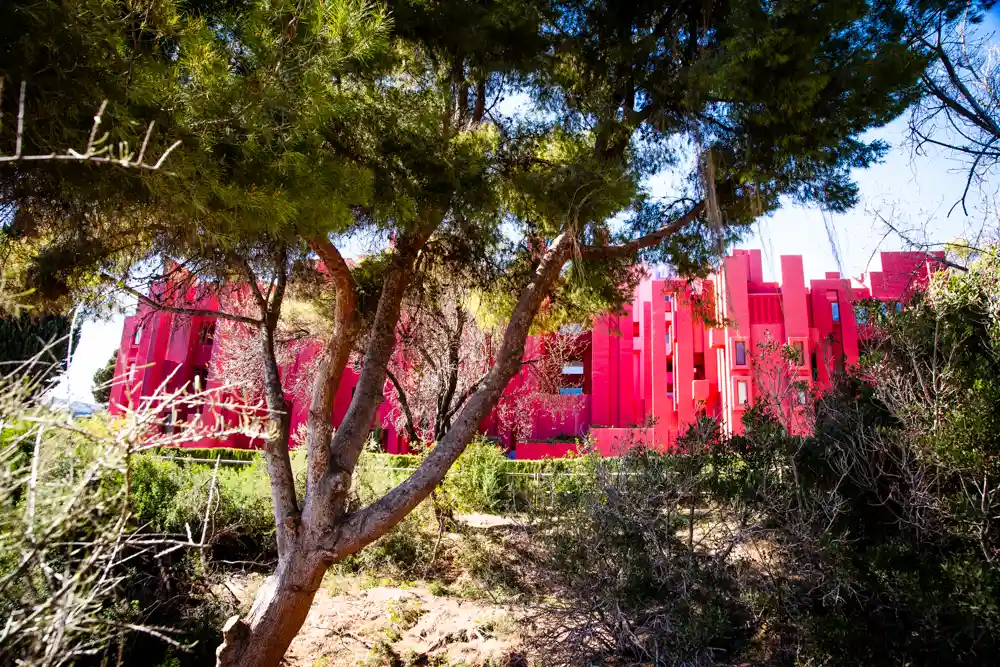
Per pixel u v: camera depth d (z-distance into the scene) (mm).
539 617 6617
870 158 5773
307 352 16922
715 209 5414
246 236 4254
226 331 15508
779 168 5453
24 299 3936
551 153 6199
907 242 6117
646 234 6699
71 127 2809
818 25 4656
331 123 4344
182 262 5473
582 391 22422
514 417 19312
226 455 14203
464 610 7297
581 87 6207
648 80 5801
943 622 4855
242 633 4836
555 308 8945
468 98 6418
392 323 6098
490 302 8594
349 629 6848
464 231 6188
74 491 1692
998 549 4859
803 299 16250
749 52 4648
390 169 4785
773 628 5594
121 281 4750
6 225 3775
